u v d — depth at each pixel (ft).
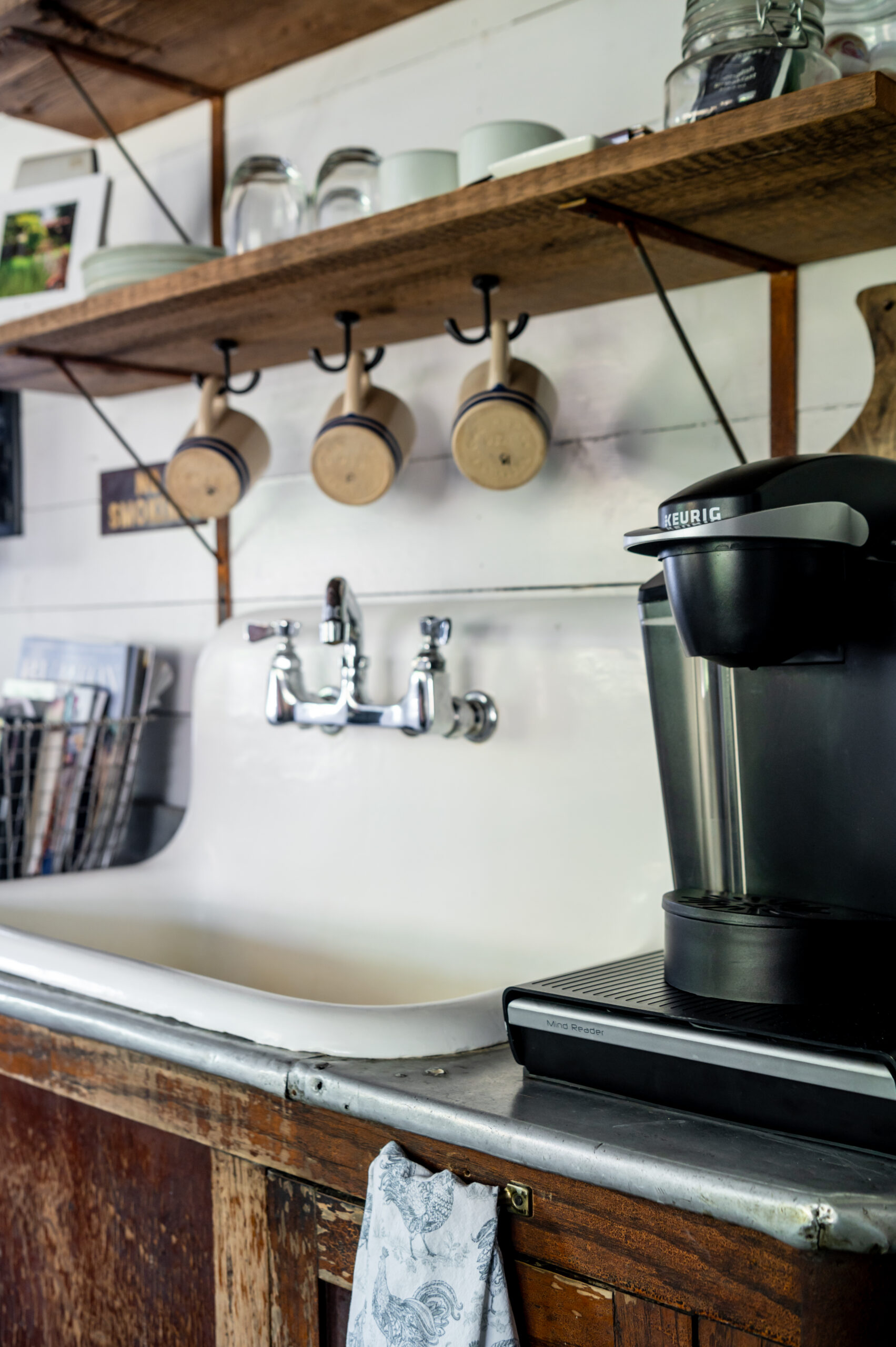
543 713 4.15
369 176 4.58
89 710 6.09
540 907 4.11
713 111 3.12
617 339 4.59
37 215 6.79
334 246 3.96
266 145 5.86
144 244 4.89
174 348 5.38
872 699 2.49
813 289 4.04
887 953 2.45
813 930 2.42
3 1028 3.56
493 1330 2.32
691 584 2.40
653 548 2.51
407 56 5.23
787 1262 1.97
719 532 2.29
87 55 5.52
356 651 4.45
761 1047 2.26
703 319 4.34
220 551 6.14
